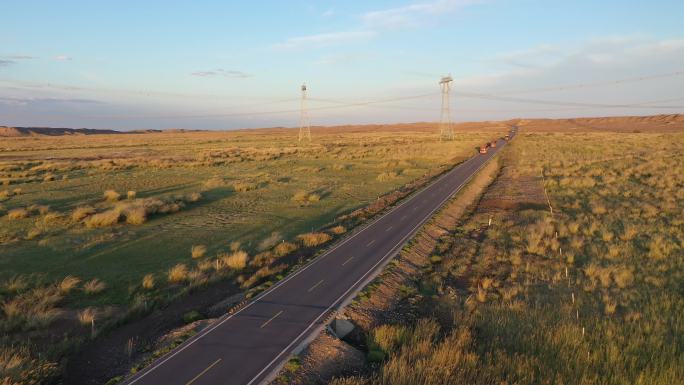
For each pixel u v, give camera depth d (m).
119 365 13.66
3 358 13.26
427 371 12.95
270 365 13.31
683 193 41.00
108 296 19.17
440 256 26.19
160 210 35.91
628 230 28.73
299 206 39.97
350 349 14.91
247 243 28.02
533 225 31.72
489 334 16.03
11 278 20.36
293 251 26.00
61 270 22.20
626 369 13.63
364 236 28.89
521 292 20.25
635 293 19.48
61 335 15.55
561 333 15.38
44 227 30.56
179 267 21.80
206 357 13.73
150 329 16.20
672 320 16.47
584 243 27.64
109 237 28.28
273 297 18.64
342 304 17.91
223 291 20.03
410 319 17.88
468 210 39.56
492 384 12.68
